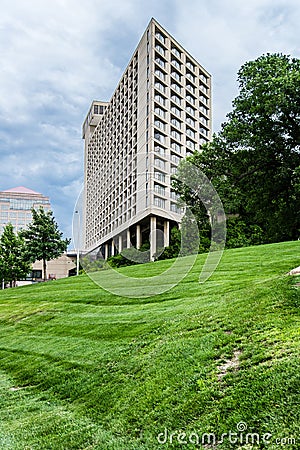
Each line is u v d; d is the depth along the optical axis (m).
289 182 16.53
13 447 4.72
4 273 30.00
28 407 6.05
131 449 4.07
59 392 6.37
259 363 4.69
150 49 43.31
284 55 17.52
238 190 16.55
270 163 16.59
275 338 5.21
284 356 4.62
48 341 9.69
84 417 5.19
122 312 10.51
